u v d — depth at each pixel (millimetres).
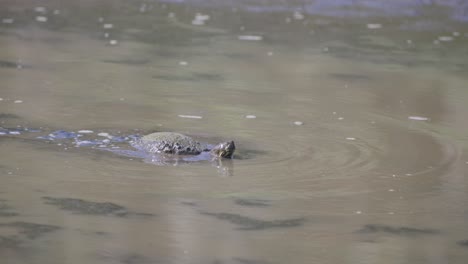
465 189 23672
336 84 36688
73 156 24953
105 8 53781
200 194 22438
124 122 28781
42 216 20562
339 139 28109
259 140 27562
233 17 52031
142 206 21469
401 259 19062
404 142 28141
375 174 24688
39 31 46094
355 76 38469
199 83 35594
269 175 24156
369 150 27047
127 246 19094
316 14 53344
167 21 50344
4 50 40656
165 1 56062
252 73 38031
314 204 22125
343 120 30656
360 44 46062
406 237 20344
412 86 36906
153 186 22875
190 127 28609
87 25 48531
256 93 34312
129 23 49438
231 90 34594
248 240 19734
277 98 33625
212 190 22781
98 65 38312
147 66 38594
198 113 30594
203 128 28609
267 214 21328
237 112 31031
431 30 50188
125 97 32438
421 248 19703
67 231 19766
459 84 37594
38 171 23578
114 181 23078
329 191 23094
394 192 23266
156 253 18812
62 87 33594
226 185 23172
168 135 26344
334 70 39562
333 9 54438
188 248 19109
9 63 37781
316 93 34812
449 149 27516
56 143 26094
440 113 32375
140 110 30516
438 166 25656
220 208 21562
